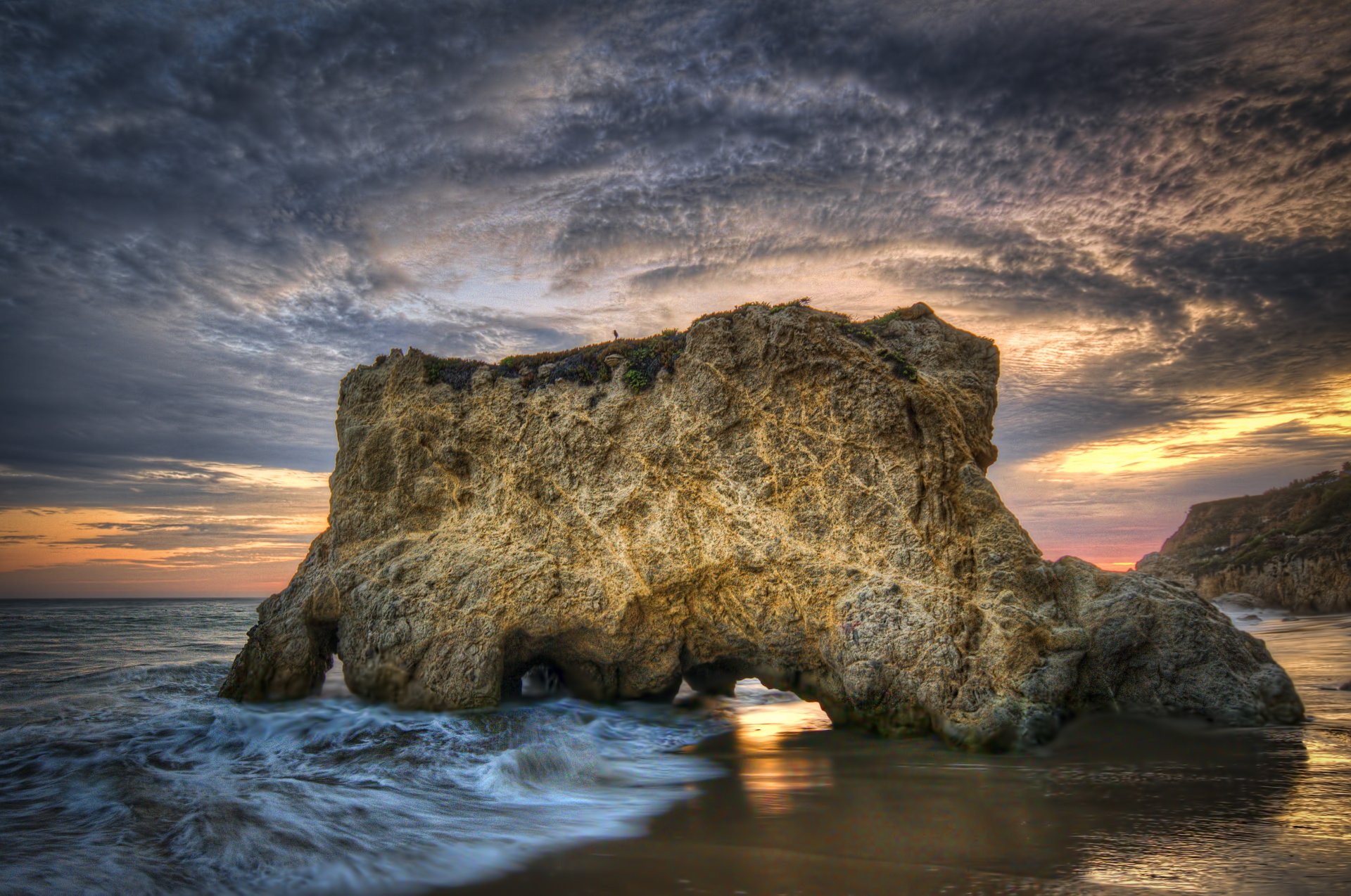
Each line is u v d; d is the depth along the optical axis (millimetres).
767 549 14383
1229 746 11094
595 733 14094
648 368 16328
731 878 7027
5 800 9773
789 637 14320
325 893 6945
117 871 7316
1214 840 7438
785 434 14797
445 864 7621
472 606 15305
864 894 6480
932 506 13695
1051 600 13320
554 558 15594
